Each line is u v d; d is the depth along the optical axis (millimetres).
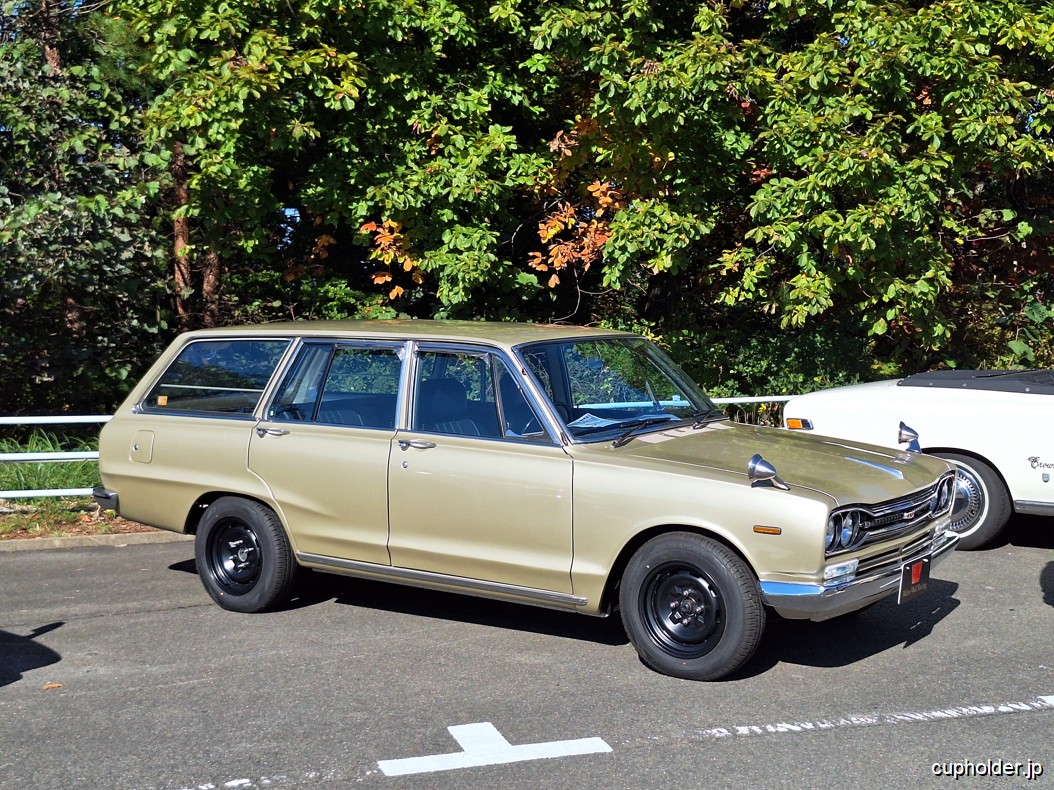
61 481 10094
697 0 12891
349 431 6340
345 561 6348
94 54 13492
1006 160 11953
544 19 11844
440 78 12844
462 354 6109
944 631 6227
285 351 6754
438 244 12953
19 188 12273
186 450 6871
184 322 14805
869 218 11109
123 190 12164
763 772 4340
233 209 12641
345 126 12516
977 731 4746
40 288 12258
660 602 5453
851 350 13734
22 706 5195
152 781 4324
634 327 14375
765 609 5289
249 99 11516
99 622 6613
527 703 5148
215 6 11789
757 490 5164
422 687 5395
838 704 5078
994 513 7965
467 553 5879
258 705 5168
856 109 11180
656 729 4793
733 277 14125
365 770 4406
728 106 11953
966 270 14875
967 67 11266
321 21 12094
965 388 8188
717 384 13766
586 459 5578
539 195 13609
